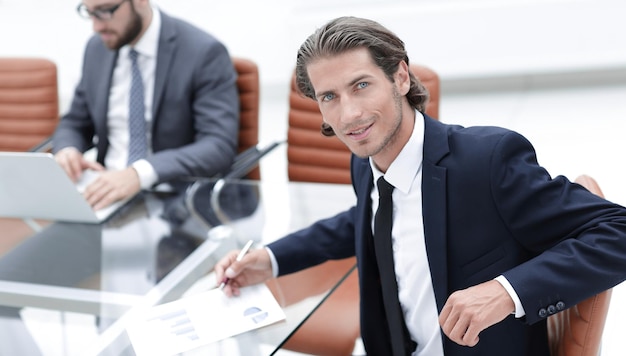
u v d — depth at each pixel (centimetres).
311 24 470
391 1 459
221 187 224
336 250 171
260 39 490
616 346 243
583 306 127
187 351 136
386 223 147
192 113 271
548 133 404
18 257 185
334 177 264
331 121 134
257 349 135
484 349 141
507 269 137
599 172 350
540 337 142
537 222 130
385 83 130
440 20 451
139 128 271
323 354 182
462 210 136
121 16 253
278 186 221
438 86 237
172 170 233
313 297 157
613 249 122
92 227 201
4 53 541
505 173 131
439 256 139
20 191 201
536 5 434
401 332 152
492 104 462
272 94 529
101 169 233
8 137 306
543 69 450
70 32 522
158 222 201
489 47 451
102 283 168
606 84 467
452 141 139
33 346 144
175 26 269
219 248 182
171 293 161
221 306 150
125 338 143
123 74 274
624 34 429
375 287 158
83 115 291
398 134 139
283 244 166
